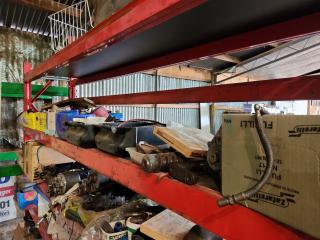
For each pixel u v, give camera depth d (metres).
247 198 0.41
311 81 1.14
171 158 0.62
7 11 2.50
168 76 4.70
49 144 1.34
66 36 1.76
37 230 1.82
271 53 4.07
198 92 1.60
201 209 0.49
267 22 0.90
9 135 2.96
